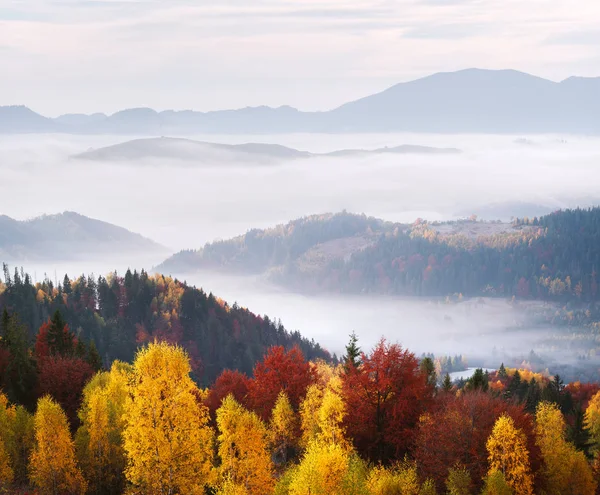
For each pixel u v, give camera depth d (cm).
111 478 5600
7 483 5469
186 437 4172
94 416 5619
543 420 6462
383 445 5297
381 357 5406
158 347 4225
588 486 5700
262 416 6575
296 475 4319
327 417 5309
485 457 5094
